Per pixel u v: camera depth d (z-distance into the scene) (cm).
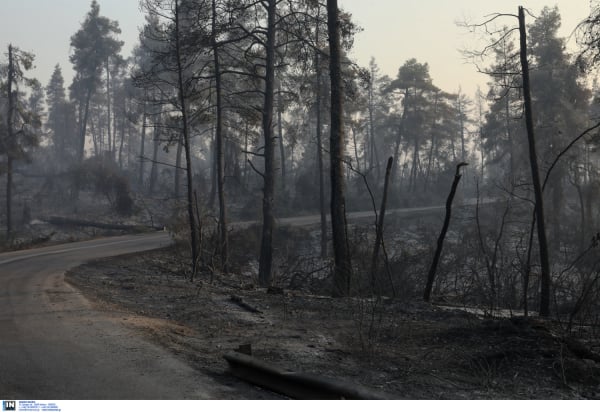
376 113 8181
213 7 2389
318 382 577
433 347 865
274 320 1124
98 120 10169
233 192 5891
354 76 2400
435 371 731
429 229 3806
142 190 6788
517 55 1614
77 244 3216
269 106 2556
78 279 1775
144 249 2884
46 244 3406
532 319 978
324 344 891
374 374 712
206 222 2789
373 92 7962
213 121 2842
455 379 701
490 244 2344
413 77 7381
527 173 3694
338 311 1229
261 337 945
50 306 1197
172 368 705
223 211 2589
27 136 5112
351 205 5856
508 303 1522
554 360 748
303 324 1078
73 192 6394
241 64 2673
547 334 855
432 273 1527
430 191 7531
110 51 7300
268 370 626
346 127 5075
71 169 6366
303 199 5869
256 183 6369
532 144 1525
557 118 3734
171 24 2405
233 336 954
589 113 4469
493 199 5212
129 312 1167
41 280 1695
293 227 3994
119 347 813
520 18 1553
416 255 2016
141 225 4509
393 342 893
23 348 802
